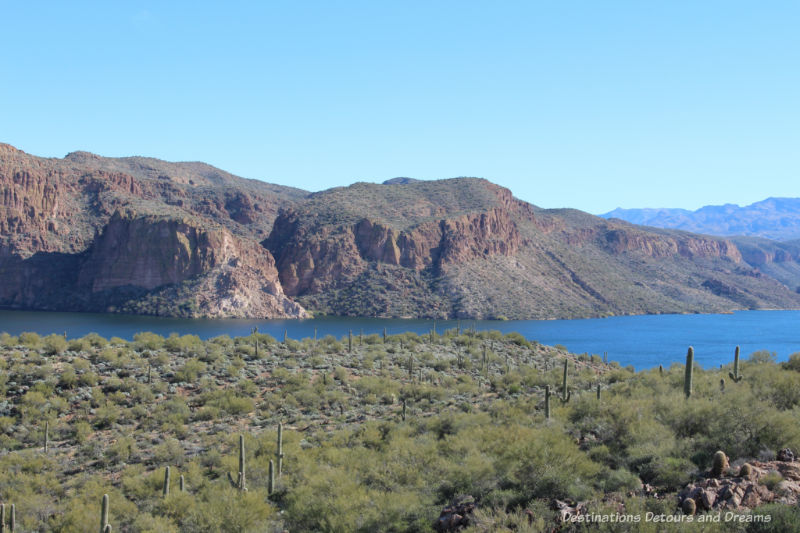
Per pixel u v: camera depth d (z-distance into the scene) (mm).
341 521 23250
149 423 51344
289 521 26281
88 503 31281
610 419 27562
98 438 48094
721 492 16859
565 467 21734
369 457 32625
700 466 20516
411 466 28609
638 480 20141
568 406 34875
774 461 18766
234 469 35781
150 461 41812
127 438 45938
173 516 29188
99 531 27922
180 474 36812
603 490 20000
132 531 27359
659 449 22031
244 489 31094
